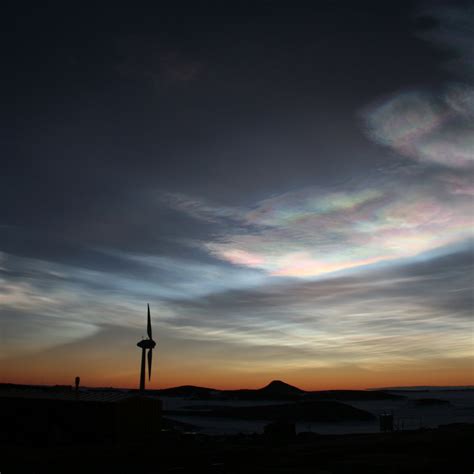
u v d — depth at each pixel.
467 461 31.52
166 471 29.91
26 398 47.84
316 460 33.34
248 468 30.55
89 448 41.31
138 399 48.78
